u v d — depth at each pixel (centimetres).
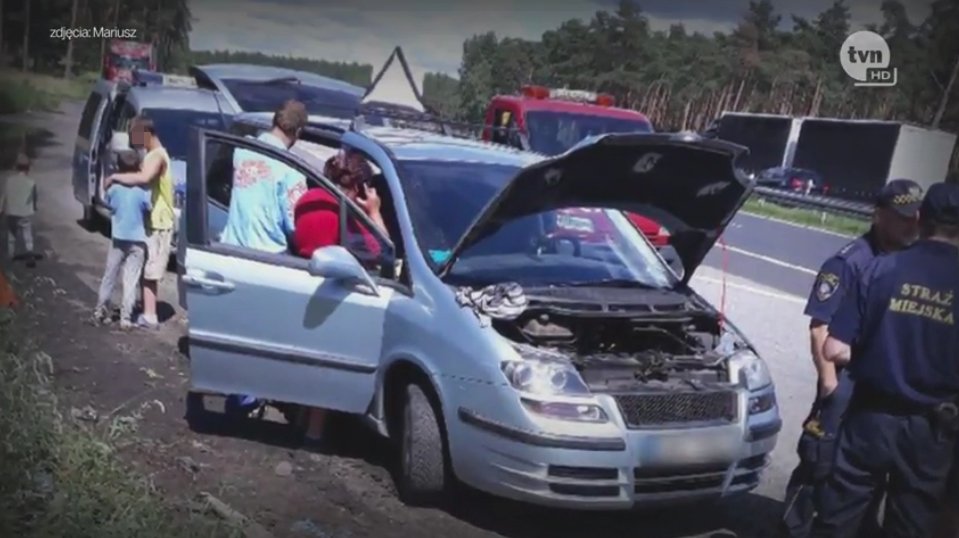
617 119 1380
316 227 571
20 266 1048
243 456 577
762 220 2872
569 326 503
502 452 473
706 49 5488
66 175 1916
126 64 3822
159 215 841
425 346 510
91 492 453
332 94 1407
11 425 483
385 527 504
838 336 416
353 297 542
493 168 617
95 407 622
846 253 475
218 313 560
